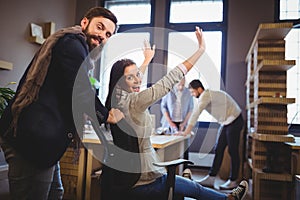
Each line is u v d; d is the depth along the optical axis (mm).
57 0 4367
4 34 3379
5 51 3398
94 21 1237
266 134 2625
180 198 1293
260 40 2801
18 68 3605
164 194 1228
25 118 1117
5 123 1172
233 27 4305
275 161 2615
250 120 3432
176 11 4543
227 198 1511
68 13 4676
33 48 3875
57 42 1147
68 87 1125
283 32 2576
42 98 1130
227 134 3291
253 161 2824
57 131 1136
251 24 4238
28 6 3768
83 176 1938
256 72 2834
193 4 4496
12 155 1154
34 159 1114
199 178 3262
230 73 4273
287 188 2549
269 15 4184
